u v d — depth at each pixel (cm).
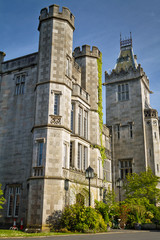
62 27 2483
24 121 2534
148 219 2812
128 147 3850
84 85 3077
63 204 2061
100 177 3006
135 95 4028
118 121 4041
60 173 2091
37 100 2300
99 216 2050
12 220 2283
